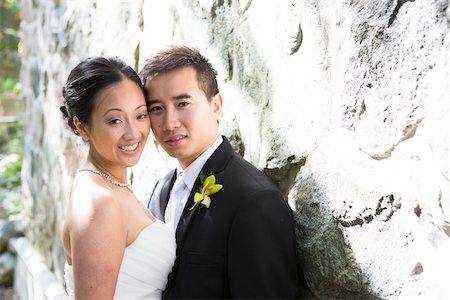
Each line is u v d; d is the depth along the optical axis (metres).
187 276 1.58
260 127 1.78
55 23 3.98
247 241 1.48
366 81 1.32
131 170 2.88
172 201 1.77
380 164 1.31
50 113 4.23
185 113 1.61
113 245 1.46
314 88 1.53
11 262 5.35
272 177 1.71
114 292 1.47
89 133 1.60
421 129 1.18
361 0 1.35
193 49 1.69
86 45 3.37
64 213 3.89
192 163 1.70
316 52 1.51
